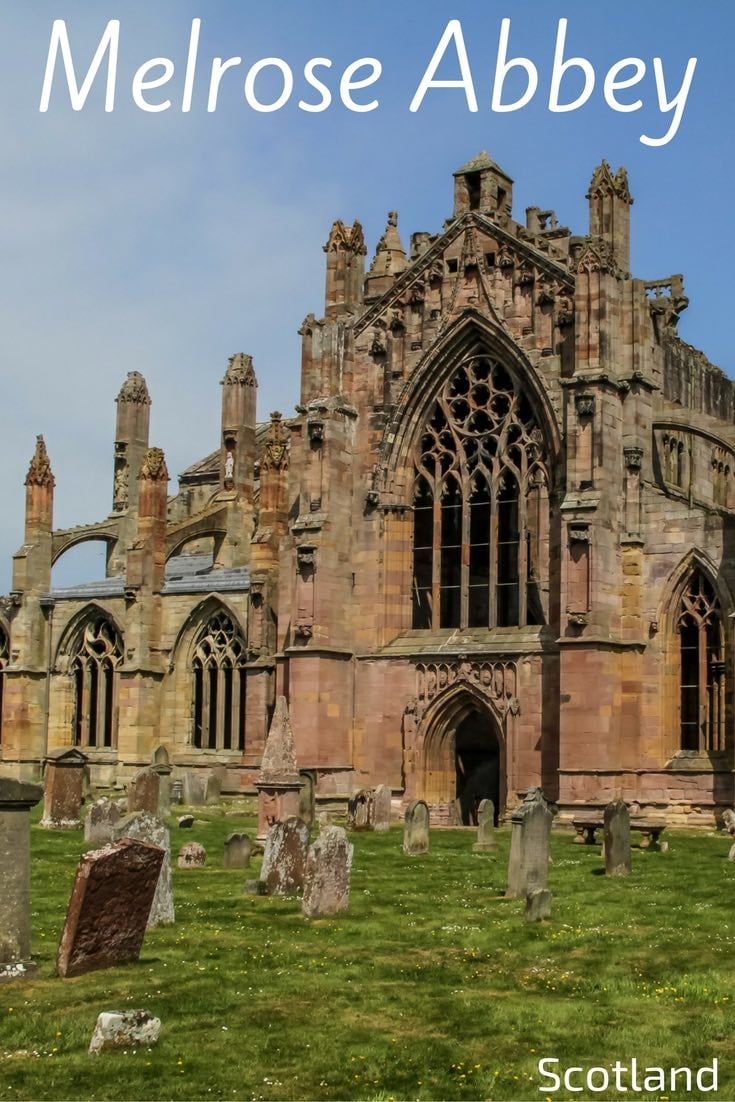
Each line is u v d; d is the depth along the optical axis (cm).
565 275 7738
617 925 3881
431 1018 2845
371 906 4194
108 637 10925
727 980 3180
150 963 3294
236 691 10044
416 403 8231
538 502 7831
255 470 11769
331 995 3023
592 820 6312
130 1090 2381
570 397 7400
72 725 11050
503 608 8269
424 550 8481
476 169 8144
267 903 4219
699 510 7225
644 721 7269
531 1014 2873
